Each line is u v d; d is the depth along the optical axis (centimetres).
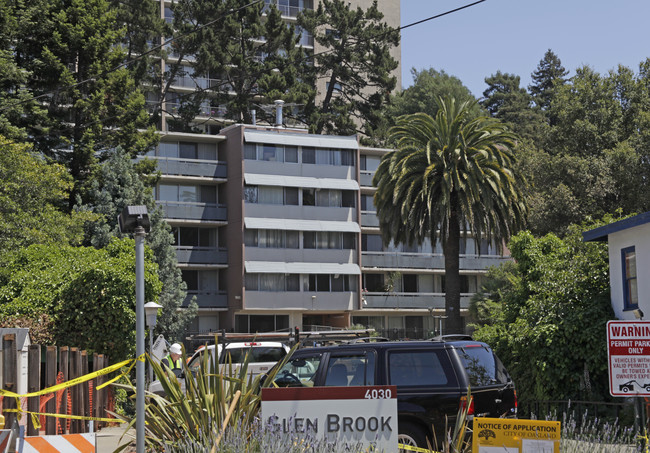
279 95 6625
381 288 6519
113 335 2611
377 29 7400
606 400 2031
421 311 6556
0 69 4156
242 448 842
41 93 4659
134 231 884
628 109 4912
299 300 5981
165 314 4675
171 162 5875
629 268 2105
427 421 1142
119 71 4694
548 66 10994
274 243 5950
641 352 882
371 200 6512
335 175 6162
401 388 1158
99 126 4628
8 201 3312
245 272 5838
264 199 5953
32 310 2562
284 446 771
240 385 995
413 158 3834
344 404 781
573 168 4694
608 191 4556
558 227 4609
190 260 5897
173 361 1984
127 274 2659
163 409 998
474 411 1147
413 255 6550
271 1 7931
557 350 2112
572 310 2166
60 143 4606
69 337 2595
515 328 2341
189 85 7344
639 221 2003
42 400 1376
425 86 8669
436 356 1178
